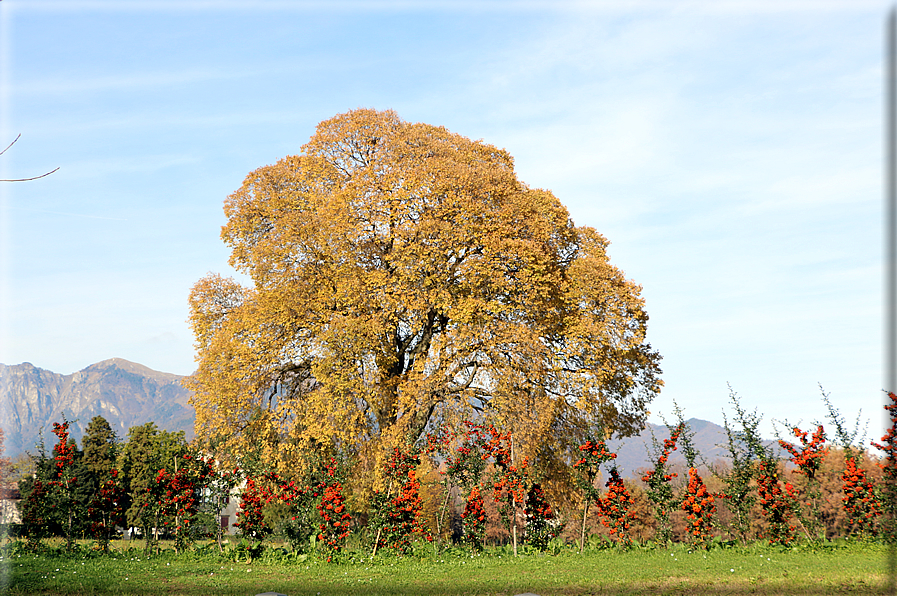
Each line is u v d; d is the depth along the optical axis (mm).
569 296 23703
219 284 26719
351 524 14930
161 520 14453
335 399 21328
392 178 22672
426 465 16562
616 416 24906
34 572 10688
